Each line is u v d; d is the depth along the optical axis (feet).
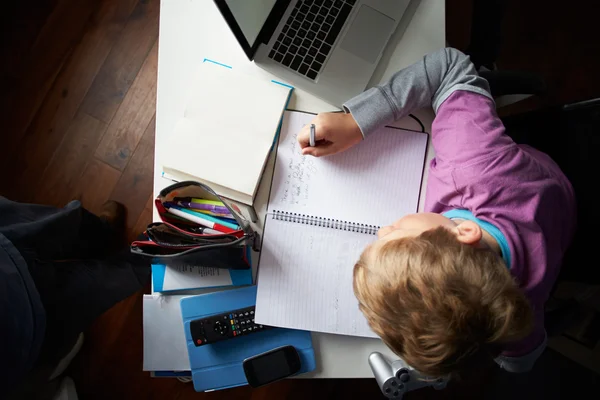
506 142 2.20
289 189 2.41
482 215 2.09
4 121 4.35
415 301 1.54
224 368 2.33
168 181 2.45
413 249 1.60
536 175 2.18
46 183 4.30
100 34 4.36
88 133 4.33
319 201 2.41
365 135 2.38
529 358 2.32
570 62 4.02
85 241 3.18
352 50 2.45
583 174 2.46
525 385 3.88
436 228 1.73
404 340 1.63
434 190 2.32
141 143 4.30
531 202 2.11
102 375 4.06
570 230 2.43
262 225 2.43
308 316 2.32
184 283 2.38
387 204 2.42
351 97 2.45
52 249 2.50
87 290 2.50
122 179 4.29
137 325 4.10
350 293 2.34
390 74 2.51
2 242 2.01
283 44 2.43
